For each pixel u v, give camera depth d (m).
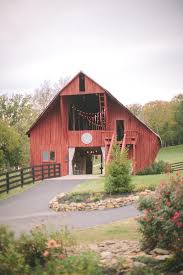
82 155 43.88
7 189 27.58
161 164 37.84
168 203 10.02
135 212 19.06
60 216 19.31
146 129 37.97
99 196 22.70
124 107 37.50
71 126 41.19
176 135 90.12
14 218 19.16
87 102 42.75
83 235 14.13
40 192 27.17
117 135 41.41
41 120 39.66
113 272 8.77
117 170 23.52
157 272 8.52
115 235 13.75
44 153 39.50
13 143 43.25
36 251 9.33
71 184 30.00
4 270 7.96
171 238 9.66
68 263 7.97
